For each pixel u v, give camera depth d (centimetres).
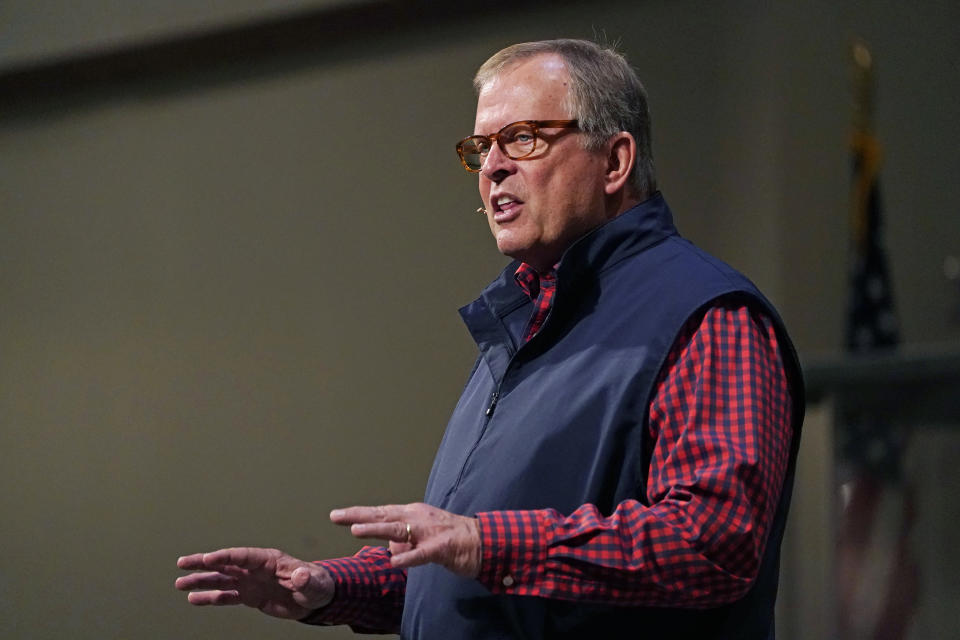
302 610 345
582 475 293
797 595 642
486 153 340
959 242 743
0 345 994
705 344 288
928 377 612
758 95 755
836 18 767
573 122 330
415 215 835
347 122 870
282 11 864
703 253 325
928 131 758
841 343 726
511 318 354
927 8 768
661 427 284
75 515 937
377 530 253
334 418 843
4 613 946
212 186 922
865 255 734
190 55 932
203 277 916
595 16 786
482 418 332
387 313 835
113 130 975
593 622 289
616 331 309
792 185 746
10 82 1008
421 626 307
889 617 609
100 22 948
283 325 875
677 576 259
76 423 951
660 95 766
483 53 820
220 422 888
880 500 618
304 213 880
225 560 328
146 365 929
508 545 261
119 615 902
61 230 985
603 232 326
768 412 280
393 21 855
